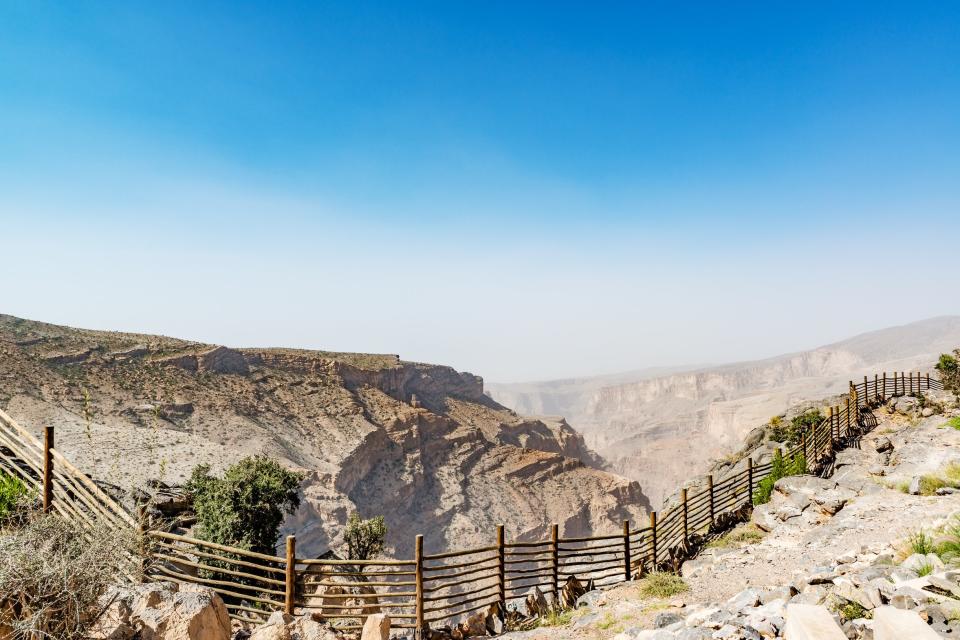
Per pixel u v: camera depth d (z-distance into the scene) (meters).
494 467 158.88
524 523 137.75
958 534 7.94
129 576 7.61
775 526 15.34
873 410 28.61
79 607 6.24
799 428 33.19
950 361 31.03
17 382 82.12
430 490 141.12
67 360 97.62
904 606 5.18
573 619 10.38
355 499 121.38
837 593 5.98
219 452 49.53
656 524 14.24
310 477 107.69
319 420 135.38
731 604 7.71
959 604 4.74
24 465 12.23
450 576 10.71
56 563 6.24
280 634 7.27
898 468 16.55
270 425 121.06
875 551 9.45
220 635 6.83
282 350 156.12
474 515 136.38
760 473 20.89
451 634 10.34
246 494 24.12
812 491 16.17
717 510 18.83
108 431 37.34
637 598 10.96
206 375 123.94
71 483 10.25
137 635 6.30
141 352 115.75
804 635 4.52
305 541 91.25
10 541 6.35
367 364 172.75
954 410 24.64
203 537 23.00
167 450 45.12
